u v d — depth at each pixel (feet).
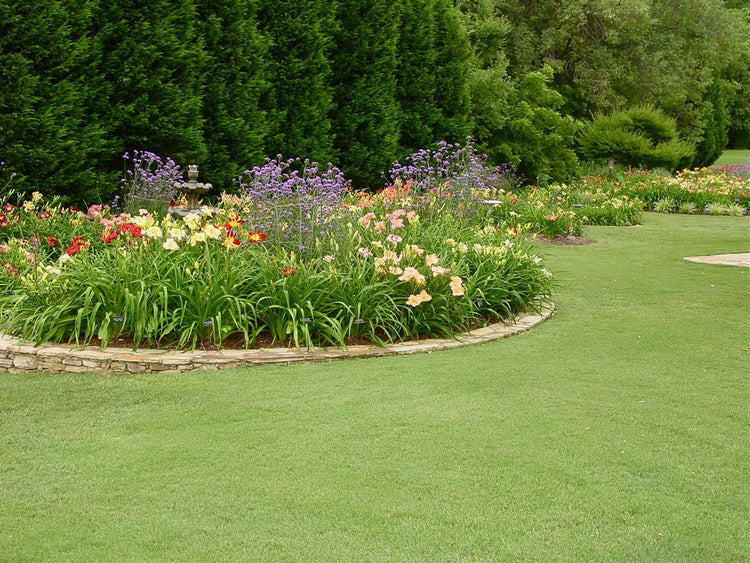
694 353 16.46
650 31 91.09
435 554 8.30
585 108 89.92
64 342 15.70
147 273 16.81
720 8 94.53
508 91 54.70
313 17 33.78
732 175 69.26
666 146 74.90
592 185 58.85
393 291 17.24
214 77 29.76
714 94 101.86
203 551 8.34
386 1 38.19
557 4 82.23
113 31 26.25
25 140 24.03
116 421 12.10
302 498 9.53
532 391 13.62
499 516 9.14
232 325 16.07
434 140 43.73
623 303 22.00
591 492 9.77
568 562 8.18
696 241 36.96
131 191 26.20
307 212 20.21
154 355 14.85
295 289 16.52
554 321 19.58
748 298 22.84
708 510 9.36
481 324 18.71
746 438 11.60
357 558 8.21
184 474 10.19
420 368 14.97
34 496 9.59
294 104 33.83
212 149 30.14
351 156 37.19
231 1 30.04
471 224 29.04
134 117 26.78
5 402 12.98
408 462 10.57
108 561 8.14
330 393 13.39
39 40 23.72
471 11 60.59
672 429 11.91
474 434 11.56
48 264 19.77
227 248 17.46
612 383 14.20
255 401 12.98
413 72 41.81
